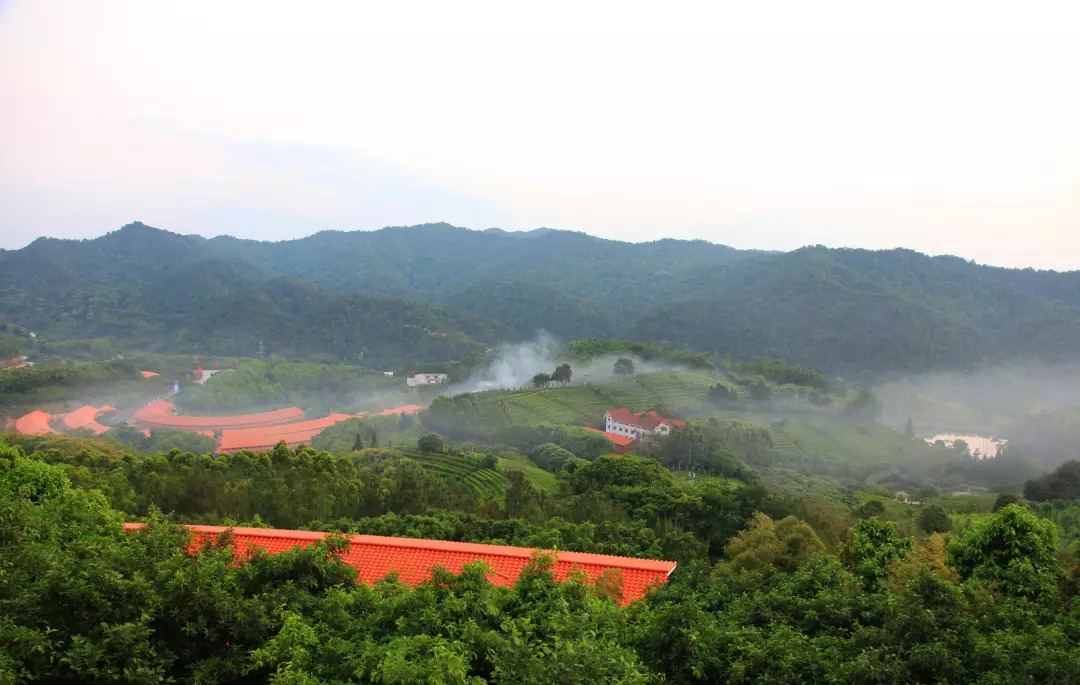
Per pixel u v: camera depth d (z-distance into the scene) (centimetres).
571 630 1672
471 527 4072
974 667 1580
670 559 4353
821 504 6588
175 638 1578
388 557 2605
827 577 2366
